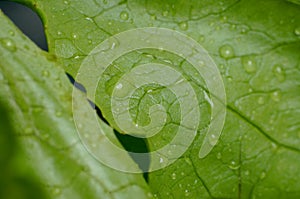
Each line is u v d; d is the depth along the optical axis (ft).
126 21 0.75
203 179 0.72
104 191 0.70
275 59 0.72
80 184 0.70
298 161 0.71
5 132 0.70
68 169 0.70
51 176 0.70
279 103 0.72
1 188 0.69
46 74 0.72
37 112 0.71
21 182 0.69
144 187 0.71
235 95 0.72
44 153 0.70
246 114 0.72
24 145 0.70
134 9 0.75
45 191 0.70
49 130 0.71
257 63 0.72
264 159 0.71
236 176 0.72
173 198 0.72
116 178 0.71
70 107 0.72
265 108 0.72
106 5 0.75
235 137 0.72
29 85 0.72
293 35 0.72
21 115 0.71
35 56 0.73
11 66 0.72
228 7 0.74
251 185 0.71
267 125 0.72
